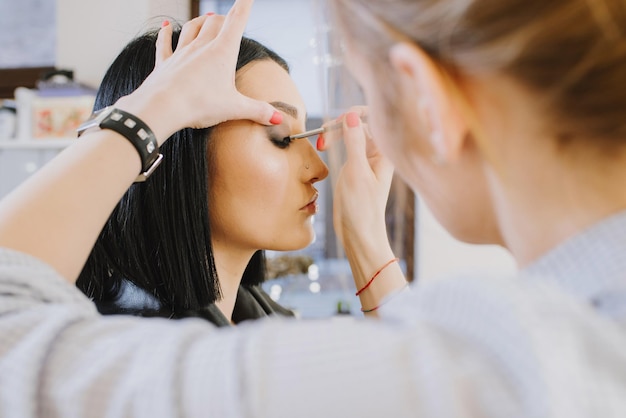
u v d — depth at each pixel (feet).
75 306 1.34
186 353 1.11
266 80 2.70
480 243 1.41
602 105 1.06
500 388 0.92
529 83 1.09
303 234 2.79
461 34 1.11
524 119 1.12
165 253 2.51
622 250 1.06
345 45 1.34
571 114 1.09
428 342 1.00
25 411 1.11
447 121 1.11
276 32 6.98
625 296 1.02
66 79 6.98
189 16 7.20
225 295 2.80
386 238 2.71
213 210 2.65
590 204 1.13
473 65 1.12
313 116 6.29
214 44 2.16
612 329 0.96
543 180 1.15
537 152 1.14
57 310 1.27
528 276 1.10
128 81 2.67
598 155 1.11
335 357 1.02
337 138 2.73
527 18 1.05
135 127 1.77
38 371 1.15
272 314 3.43
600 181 1.12
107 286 2.65
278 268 6.76
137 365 1.12
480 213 1.32
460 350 0.99
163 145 2.51
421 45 1.16
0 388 1.15
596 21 1.03
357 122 2.66
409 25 1.16
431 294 1.13
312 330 1.10
